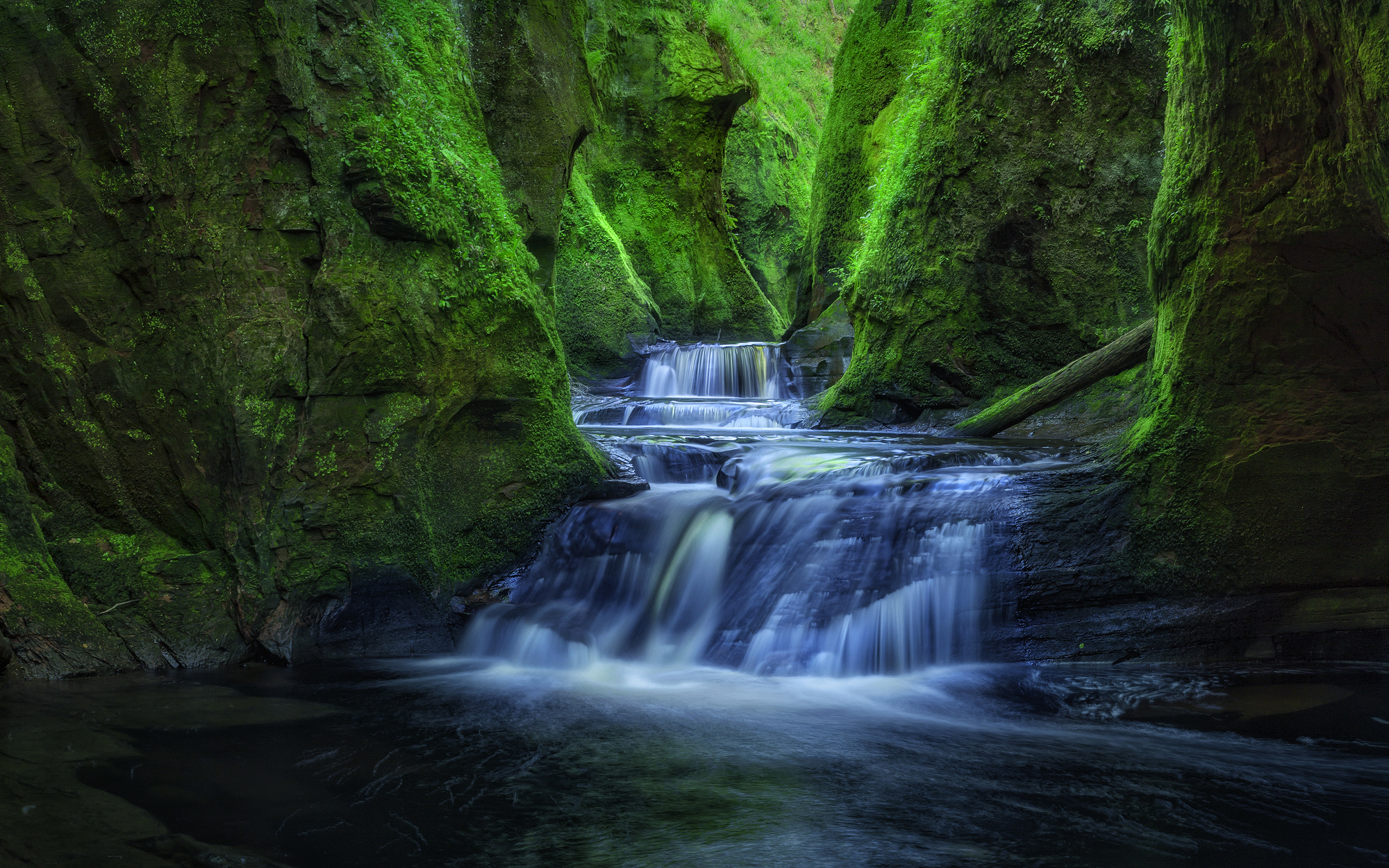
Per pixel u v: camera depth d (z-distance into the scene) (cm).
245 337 620
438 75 723
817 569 660
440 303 686
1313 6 486
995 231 1080
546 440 752
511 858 341
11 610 563
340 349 642
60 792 385
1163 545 652
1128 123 1014
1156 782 427
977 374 1092
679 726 507
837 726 509
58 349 609
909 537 661
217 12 606
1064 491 680
